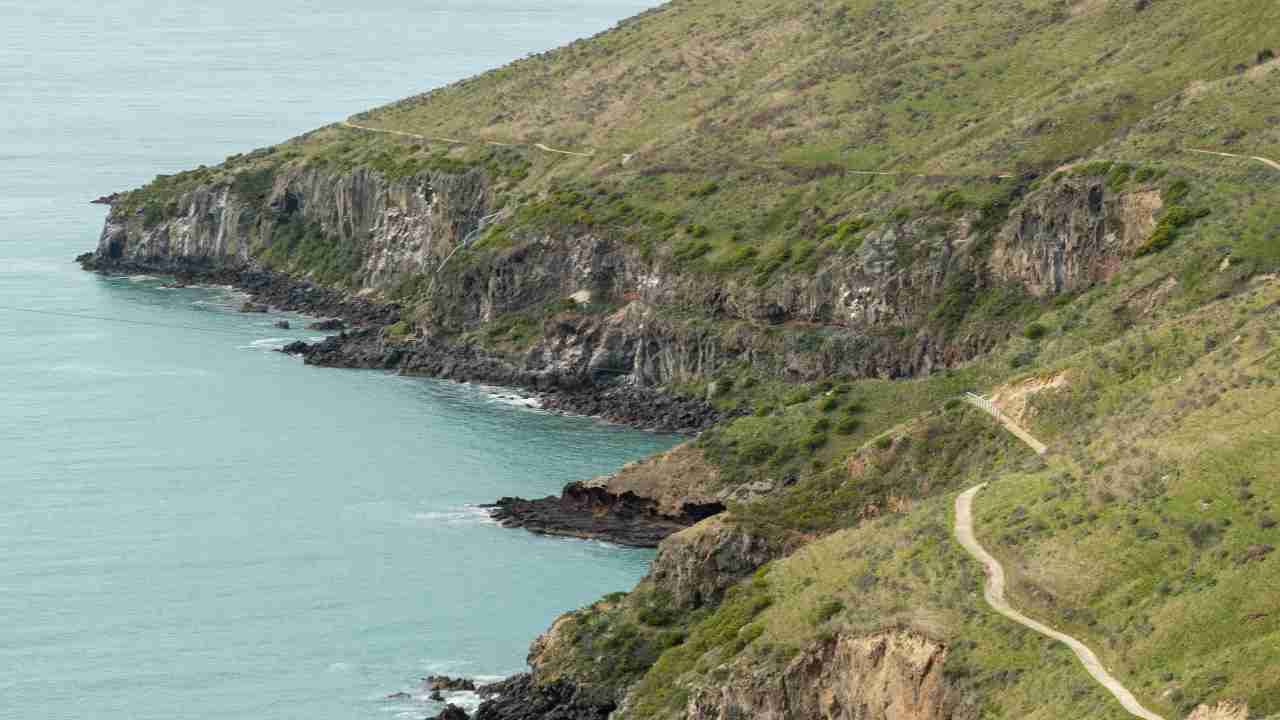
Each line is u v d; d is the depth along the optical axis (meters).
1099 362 162.25
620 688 143.88
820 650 116.69
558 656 150.62
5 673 152.75
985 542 119.69
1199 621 102.00
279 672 153.38
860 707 113.12
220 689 150.00
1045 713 100.81
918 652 110.31
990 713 104.06
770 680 118.50
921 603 115.19
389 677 152.50
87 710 146.62
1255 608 101.19
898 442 165.50
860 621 115.88
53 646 157.88
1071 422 160.50
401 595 169.88
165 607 166.38
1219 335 158.50
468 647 158.62
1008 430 160.88
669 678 134.00
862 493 160.88
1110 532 113.62
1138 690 100.00
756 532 153.00
